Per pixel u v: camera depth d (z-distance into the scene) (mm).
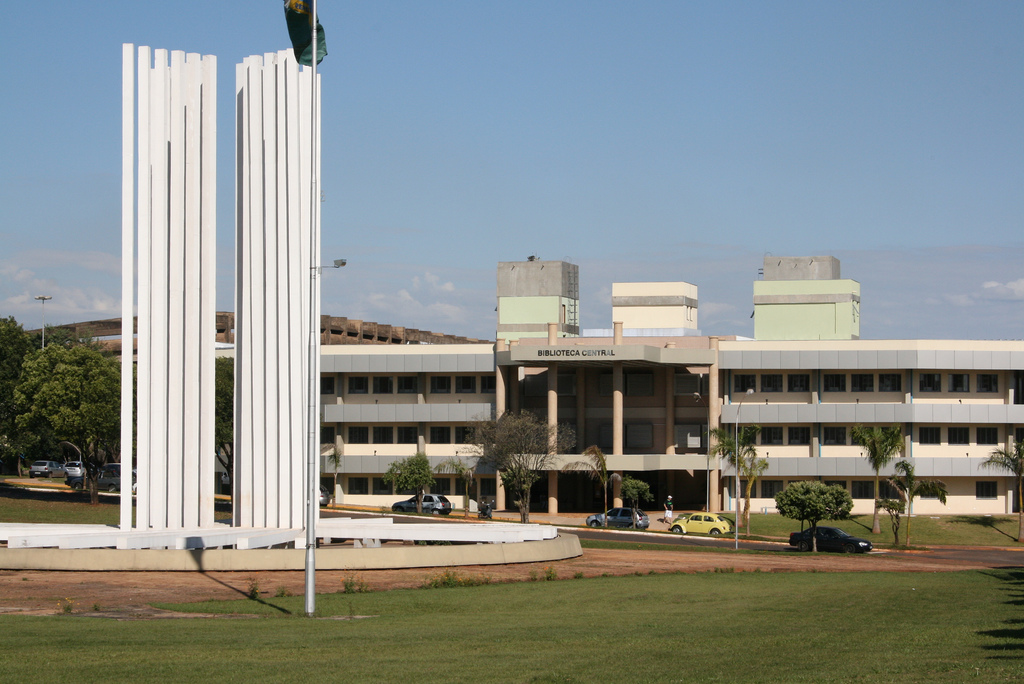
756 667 17234
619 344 85375
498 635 22625
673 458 85000
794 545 61344
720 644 20688
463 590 33344
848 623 24531
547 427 80438
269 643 20812
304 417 46562
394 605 29656
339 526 47469
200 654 18875
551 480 84812
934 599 30781
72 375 73562
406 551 39156
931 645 19922
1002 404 84250
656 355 83812
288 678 16344
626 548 53625
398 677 16516
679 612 27969
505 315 108750
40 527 45562
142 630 22672
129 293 45031
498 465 79000
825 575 39625
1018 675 15445
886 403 84438
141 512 44688
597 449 80875
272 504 46156
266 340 46438
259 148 46812
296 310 46031
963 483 84938
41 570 37531
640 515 76000
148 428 45094
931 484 71062
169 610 27828
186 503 45906
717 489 84938
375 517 69062
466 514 82125
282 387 46188
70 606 27250
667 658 18656
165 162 45500
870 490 84875
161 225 45375
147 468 45094
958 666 16609
